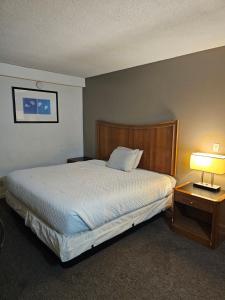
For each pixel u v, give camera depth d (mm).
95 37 2285
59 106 4375
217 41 2387
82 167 3521
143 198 2564
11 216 3039
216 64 2600
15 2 1601
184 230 2572
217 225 2307
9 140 3744
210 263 2086
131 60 3193
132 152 3441
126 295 1688
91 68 3707
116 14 1788
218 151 2670
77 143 4828
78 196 2150
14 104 3705
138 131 3596
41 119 4113
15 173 2990
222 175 2660
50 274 1902
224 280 1862
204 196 2387
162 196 2873
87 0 1575
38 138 4129
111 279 1856
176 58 3000
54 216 1965
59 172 3129
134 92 3641
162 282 1829
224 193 2482
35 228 2264
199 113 2828
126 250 2285
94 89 4422
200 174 2887
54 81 4078
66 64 3443
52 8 1692
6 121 3668
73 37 2291
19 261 2066
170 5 1643
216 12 1751
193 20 1893
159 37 2271
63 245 1886
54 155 4438
